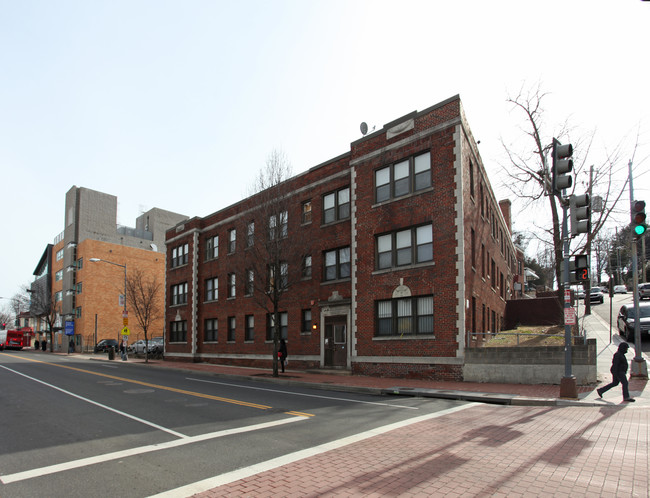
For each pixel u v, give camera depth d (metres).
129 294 43.78
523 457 6.83
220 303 30.86
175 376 22.02
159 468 6.43
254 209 22.34
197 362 32.38
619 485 5.59
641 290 43.31
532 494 5.29
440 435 8.33
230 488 5.56
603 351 22.09
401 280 19.06
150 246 68.44
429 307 18.33
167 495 5.36
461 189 17.69
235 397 13.76
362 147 21.42
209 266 32.56
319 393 15.02
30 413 11.09
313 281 23.64
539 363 15.55
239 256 24.88
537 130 23.83
